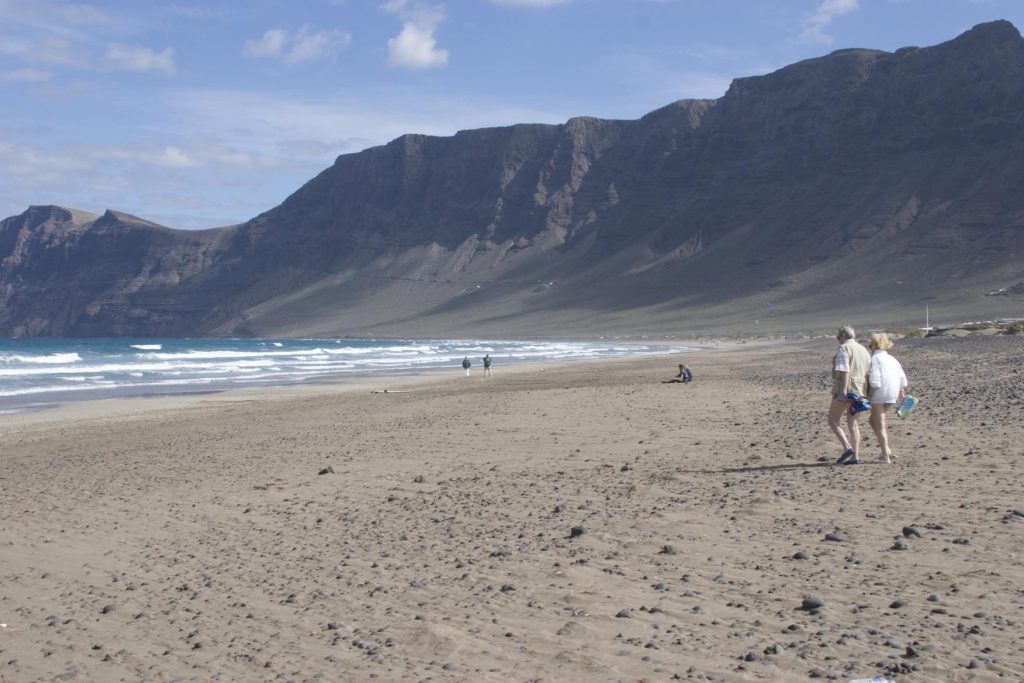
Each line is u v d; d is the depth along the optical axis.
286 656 6.71
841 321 175.50
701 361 63.84
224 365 75.31
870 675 5.39
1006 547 7.86
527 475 13.95
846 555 8.02
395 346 157.00
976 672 5.33
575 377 47.09
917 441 14.73
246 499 13.46
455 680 5.93
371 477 14.77
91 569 9.98
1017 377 26.52
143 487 15.33
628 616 6.89
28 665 6.95
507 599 7.61
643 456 15.29
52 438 25.89
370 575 8.75
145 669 6.68
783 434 16.97
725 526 9.42
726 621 6.63
